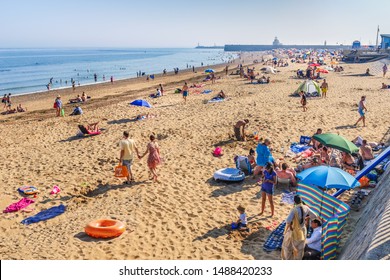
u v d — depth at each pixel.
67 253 7.93
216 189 11.23
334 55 111.44
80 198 10.77
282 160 13.11
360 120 18.86
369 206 8.75
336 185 8.07
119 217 9.59
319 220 7.63
